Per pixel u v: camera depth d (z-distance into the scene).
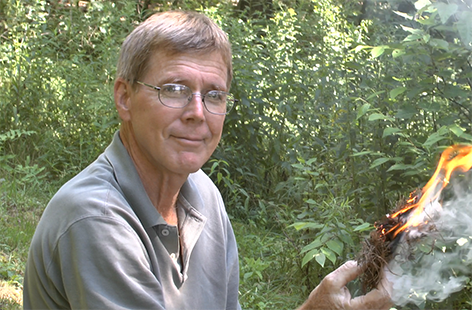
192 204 1.67
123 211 1.43
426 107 2.95
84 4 10.02
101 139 5.80
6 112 5.95
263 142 5.77
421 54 3.04
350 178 3.99
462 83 3.16
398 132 3.22
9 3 7.55
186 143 1.50
